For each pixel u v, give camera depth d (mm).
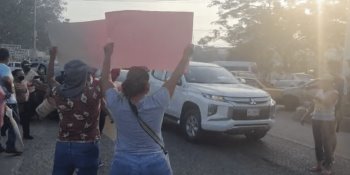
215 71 11508
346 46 18375
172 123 13266
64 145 4434
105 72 3857
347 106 14344
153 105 3691
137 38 3816
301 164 8672
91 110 4406
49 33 4426
